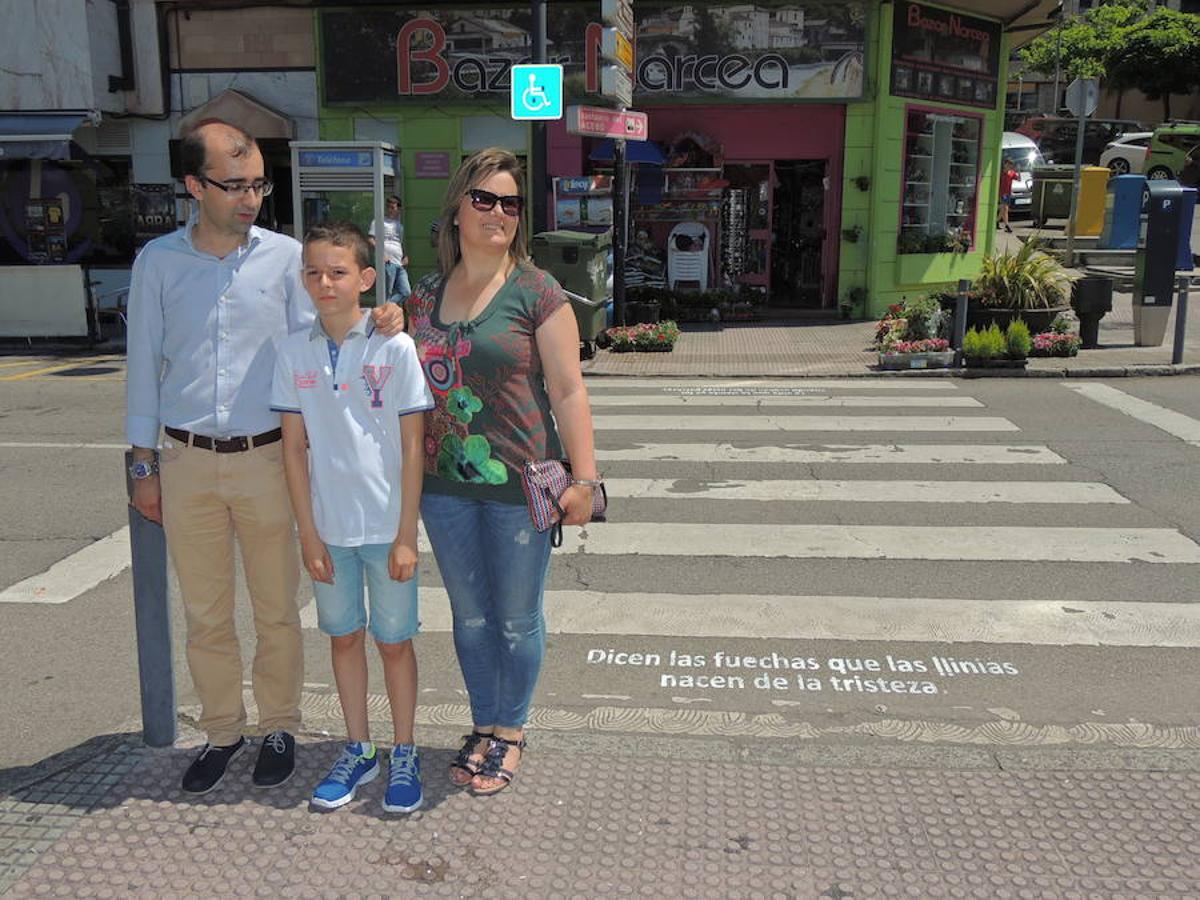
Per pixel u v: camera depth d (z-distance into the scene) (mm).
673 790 3574
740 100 16016
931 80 16578
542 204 14047
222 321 3371
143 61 16188
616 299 14203
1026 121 30703
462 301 3320
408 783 3447
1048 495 7320
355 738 3564
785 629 5168
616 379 12406
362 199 14297
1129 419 9703
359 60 16109
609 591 5676
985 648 4930
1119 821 3371
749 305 16406
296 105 16375
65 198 16891
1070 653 4863
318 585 3439
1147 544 6297
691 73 15977
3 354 14586
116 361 13953
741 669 4746
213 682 3605
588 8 15680
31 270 15023
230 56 16250
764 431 9391
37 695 4539
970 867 3129
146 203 16688
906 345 12516
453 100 16094
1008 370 12102
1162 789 3570
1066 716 4270
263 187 3365
